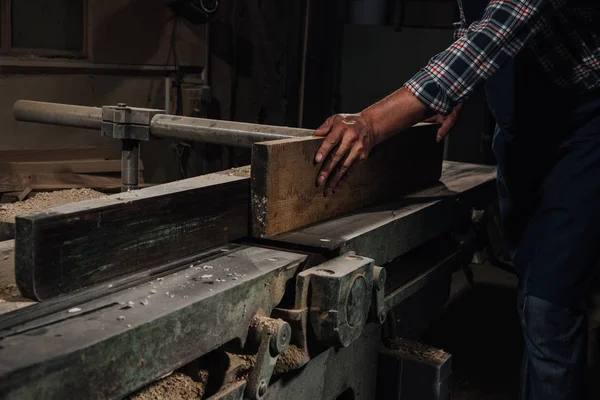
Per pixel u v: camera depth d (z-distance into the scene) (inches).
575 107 60.8
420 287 64.9
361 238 52.1
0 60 112.3
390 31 185.9
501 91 65.0
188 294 36.7
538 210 62.8
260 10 167.8
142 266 40.6
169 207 42.1
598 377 90.0
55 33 121.0
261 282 41.4
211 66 157.3
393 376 61.2
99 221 37.1
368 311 48.4
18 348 28.7
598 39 58.0
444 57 52.4
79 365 29.0
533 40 59.3
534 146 64.2
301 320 43.9
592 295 96.6
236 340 41.8
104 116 75.8
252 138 66.4
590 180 59.6
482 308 120.5
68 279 35.7
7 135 116.6
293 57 180.2
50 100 121.8
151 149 143.5
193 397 39.4
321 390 51.8
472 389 88.8
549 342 61.2
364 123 52.5
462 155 166.6
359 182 61.6
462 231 80.9
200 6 138.0
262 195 49.0
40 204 65.2
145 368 32.6
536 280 61.2
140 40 134.0
